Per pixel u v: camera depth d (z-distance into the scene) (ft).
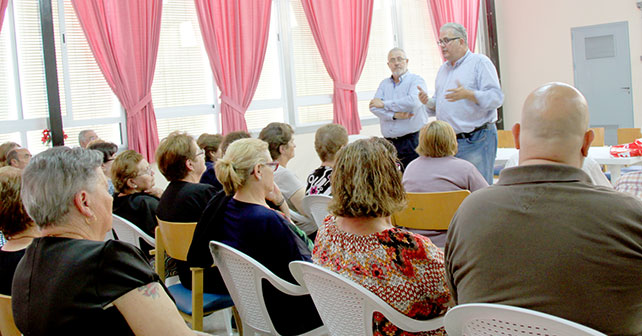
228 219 7.35
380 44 25.68
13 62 16.92
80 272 4.12
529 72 29.30
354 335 5.59
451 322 4.24
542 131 4.33
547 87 4.46
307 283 5.88
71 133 17.80
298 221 10.53
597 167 9.70
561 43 28.07
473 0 28.22
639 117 26.09
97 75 18.22
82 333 4.07
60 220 4.37
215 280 8.43
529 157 4.43
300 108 23.22
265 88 22.22
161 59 19.49
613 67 26.58
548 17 28.37
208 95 20.63
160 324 4.17
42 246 4.35
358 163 5.50
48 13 16.48
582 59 27.45
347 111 23.53
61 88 17.57
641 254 3.82
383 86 19.30
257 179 7.39
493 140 14.53
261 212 7.18
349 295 5.37
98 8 17.39
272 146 10.75
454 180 9.74
